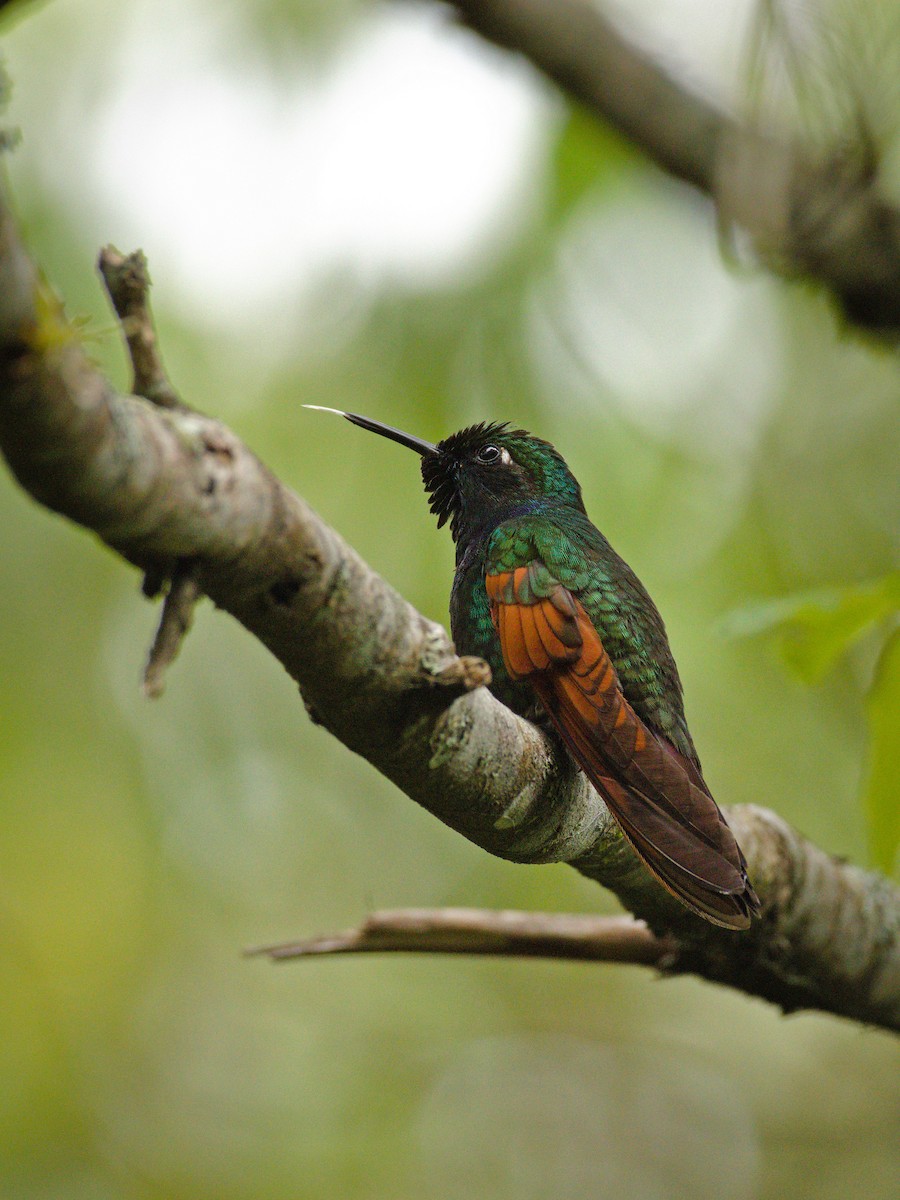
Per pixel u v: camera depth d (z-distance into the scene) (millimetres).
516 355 11547
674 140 8711
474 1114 12508
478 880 12914
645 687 7031
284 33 11750
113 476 3367
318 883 12852
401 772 5020
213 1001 12547
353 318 11781
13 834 12398
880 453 12344
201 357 11867
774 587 11898
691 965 7020
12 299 2898
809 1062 13617
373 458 11734
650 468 11633
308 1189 11719
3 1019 12078
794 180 8641
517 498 8617
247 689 13117
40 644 12547
